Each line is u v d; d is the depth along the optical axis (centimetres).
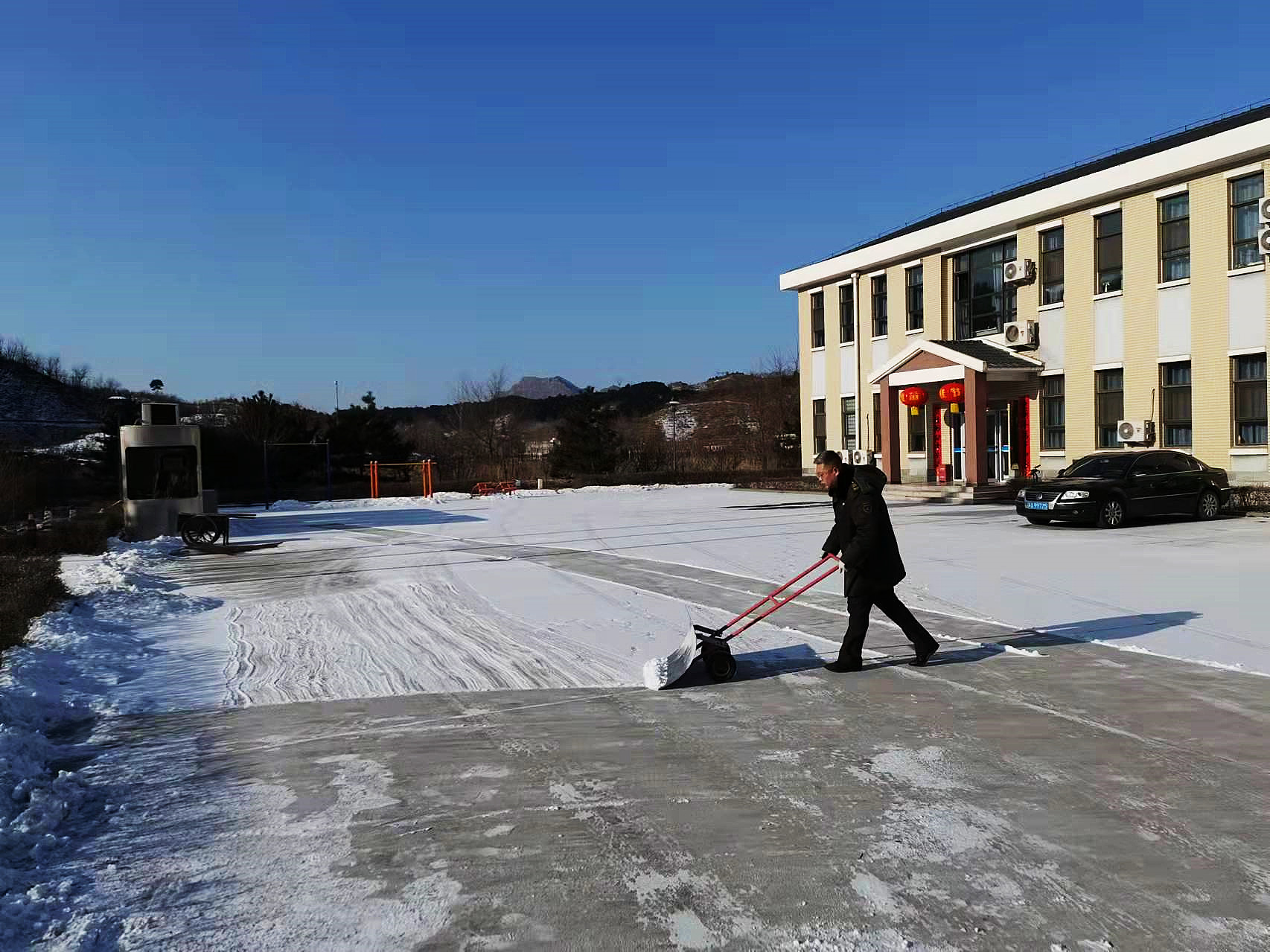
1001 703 620
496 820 441
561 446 5166
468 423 6262
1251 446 1984
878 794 465
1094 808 440
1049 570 1189
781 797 464
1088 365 2352
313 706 655
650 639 855
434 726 600
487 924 342
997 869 379
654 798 467
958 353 2452
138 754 553
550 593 1121
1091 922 335
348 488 3975
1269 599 956
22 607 982
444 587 1195
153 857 406
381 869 389
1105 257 2322
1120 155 2566
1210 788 462
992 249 2703
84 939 333
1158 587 1047
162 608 1065
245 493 3803
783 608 990
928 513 2122
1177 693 631
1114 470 1775
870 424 3166
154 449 1944
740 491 3466
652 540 1728
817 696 655
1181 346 2116
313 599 1130
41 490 2877
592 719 611
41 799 459
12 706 611
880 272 3161
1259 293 1953
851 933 331
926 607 969
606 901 358
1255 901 348
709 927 337
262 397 4391
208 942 333
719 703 646
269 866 395
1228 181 2012
